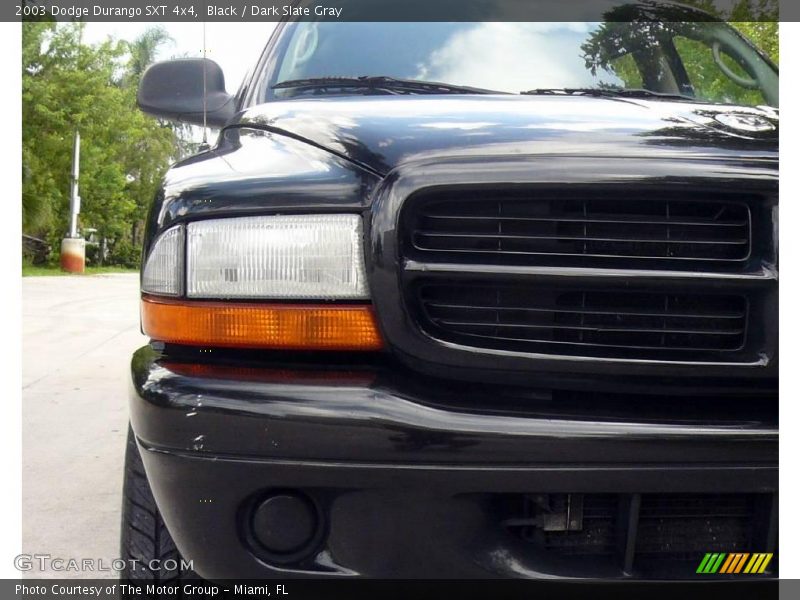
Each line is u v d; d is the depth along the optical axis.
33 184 23.08
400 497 1.41
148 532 1.79
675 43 2.67
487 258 1.48
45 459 3.68
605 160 1.48
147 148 33.94
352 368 1.49
